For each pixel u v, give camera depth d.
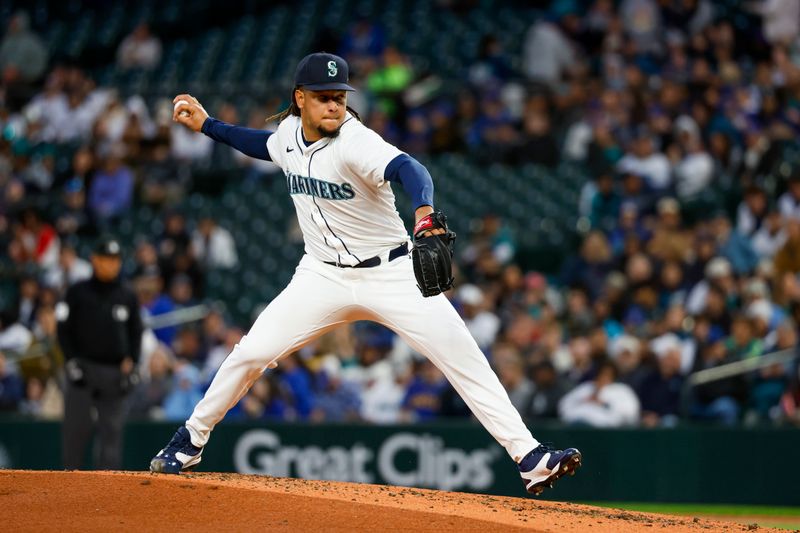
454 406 37.00
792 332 36.19
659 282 43.00
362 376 39.25
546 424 35.09
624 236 46.03
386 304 18.08
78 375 29.08
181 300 46.28
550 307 41.66
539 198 53.25
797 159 51.19
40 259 50.81
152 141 56.56
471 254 47.84
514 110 55.88
